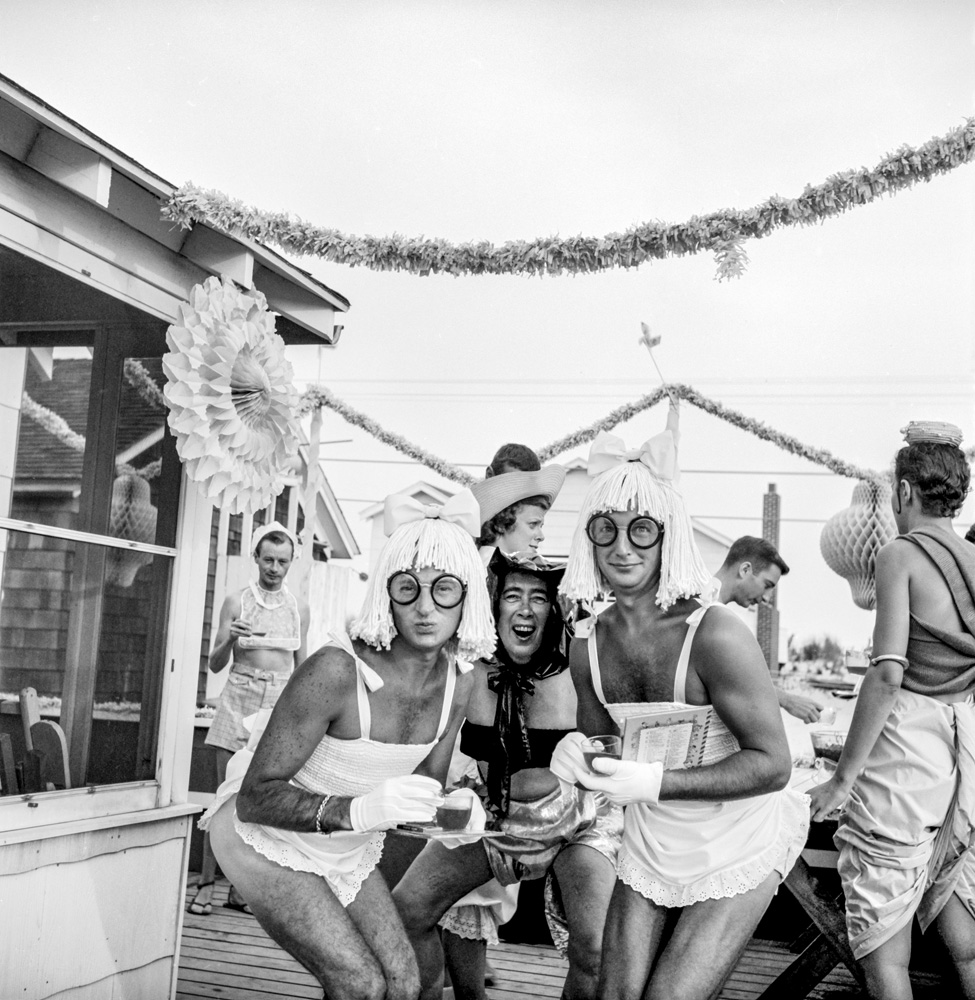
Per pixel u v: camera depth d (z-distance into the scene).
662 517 2.16
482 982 2.81
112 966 2.60
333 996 2.12
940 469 2.51
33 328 2.46
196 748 5.27
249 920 4.04
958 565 2.45
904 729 2.44
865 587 6.88
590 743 2.08
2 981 2.27
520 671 2.67
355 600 11.49
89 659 2.63
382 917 2.26
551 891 2.77
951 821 2.40
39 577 2.50
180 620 2.90
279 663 4.27
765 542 4.19
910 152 2.61
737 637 2.09
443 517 2.24
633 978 2.11
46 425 2.52
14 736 2.42
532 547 3.03
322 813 2.09
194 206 2.62
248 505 2.70
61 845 2.44
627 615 2.23
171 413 2.53
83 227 2.55
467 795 2.16
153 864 2.75
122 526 2.74
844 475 6.75
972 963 2.44
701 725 2.16
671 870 2.15
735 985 3.44
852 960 2.65
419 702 2.27
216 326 2.53
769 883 2.16
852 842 2.48
